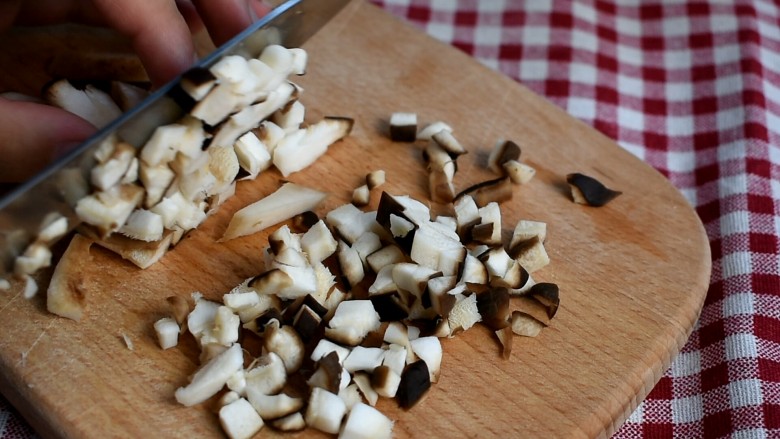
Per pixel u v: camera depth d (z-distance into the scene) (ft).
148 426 0.86
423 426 0.88
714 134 1.21
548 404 0.90
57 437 0.86
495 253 0.95
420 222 0.96
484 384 0.90
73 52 1.09
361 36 1.18
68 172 0.85
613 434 0.94
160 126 0.88
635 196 1.06
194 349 0.90
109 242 0.94
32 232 0.87
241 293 0.91
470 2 1.35
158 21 0.95
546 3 1.33
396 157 1.07
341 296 0.95
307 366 0.90
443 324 0.92
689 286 0.98
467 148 1.09
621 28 1.32
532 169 1.05
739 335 1.00
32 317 0.91
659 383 1.00
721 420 0.96
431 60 1.16
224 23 1.01
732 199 1.12
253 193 1.03
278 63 0.90
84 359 0.89
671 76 1.28
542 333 0.94
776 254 1.07
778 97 1.24
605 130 1.23
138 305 0.93
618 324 0.95
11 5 1.06
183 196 0.95
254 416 0.86
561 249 1.01
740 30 1.29
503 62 1.29
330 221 0.99
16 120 0.90
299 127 1.07
